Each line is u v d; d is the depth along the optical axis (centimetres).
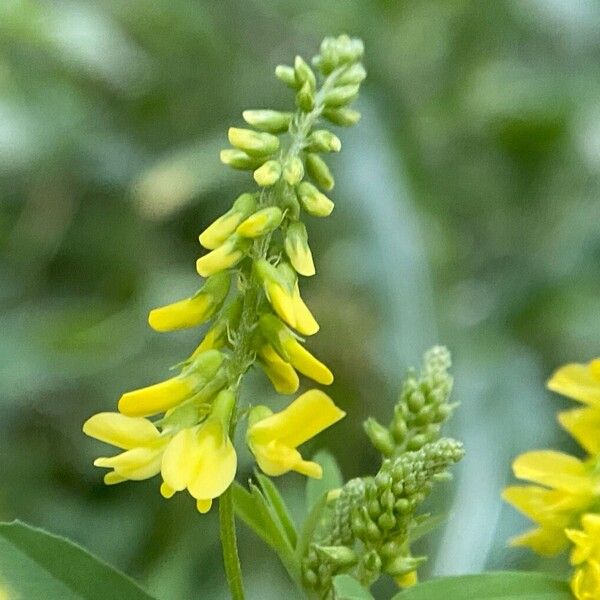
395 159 40
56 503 36
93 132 45
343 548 16
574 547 17
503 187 45
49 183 44
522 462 17
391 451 17
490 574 16
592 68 46
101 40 42
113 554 35
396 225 38
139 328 40
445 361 17
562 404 38
